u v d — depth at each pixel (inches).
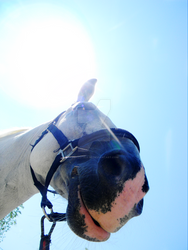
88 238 45.3
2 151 83.0
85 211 45.6
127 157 48.5
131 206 44.7
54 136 65.6
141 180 48.7
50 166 65.8
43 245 57.4
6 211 80.3
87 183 46.6
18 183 76.7
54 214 63.4
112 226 43.3
